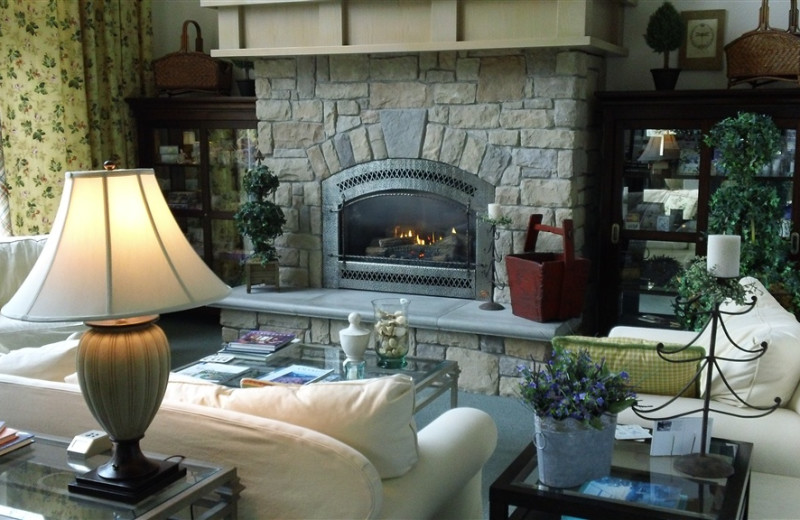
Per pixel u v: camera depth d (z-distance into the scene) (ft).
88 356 5.80
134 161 19.07
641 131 14.61
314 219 16.90
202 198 18.48
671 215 14.62
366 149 16.06
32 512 5.85
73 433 7.16
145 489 5.97
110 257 5.79
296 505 6.20
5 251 14.99
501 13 14.17
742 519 7.60
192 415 6.51
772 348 8.48
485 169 15.06
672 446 7.48
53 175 17.25
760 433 8.36
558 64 14.15
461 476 7.48
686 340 10.95
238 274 18.69
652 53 15.53
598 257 15.25
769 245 13.03
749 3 14.70
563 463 6.86
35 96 16.88
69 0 17.04
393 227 16.69
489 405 13.67
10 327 13.67
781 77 13.57
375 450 6.39
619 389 6.95
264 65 16.71
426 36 14.79
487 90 14.80
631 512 6.47
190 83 18.07
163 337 6.11
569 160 14.30
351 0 15.25
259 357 11.26
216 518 6.13
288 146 16.84
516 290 14.23
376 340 11.08
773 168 13.69
